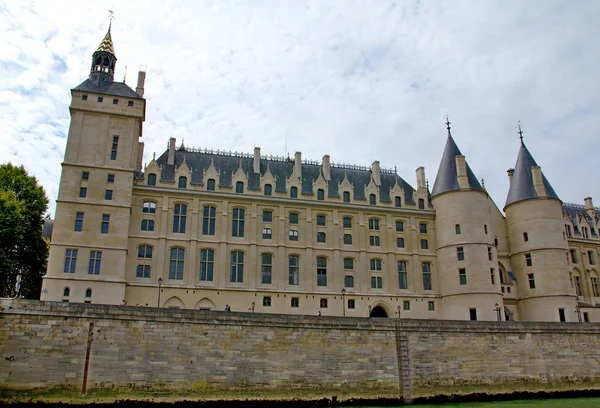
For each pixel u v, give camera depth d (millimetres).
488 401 43812
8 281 60531
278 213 61094
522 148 72188
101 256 52094
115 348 37438
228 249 58156
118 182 54656
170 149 62344
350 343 42250
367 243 63562
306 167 69375
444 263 64188
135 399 36719
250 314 40625
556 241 65500
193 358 38562
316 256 61250
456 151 69188
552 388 46781
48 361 36125
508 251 69438
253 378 39375
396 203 66688
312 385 40438
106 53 60375
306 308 58719
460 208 64312
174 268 56281
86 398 35969
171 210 57750
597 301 74312
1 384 35031
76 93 55844
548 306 63406
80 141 54719
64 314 37156
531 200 67438
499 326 46844
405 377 42531
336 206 63281
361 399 41062
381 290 62469
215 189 59906
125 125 56625
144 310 38594
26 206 58500
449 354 44469
